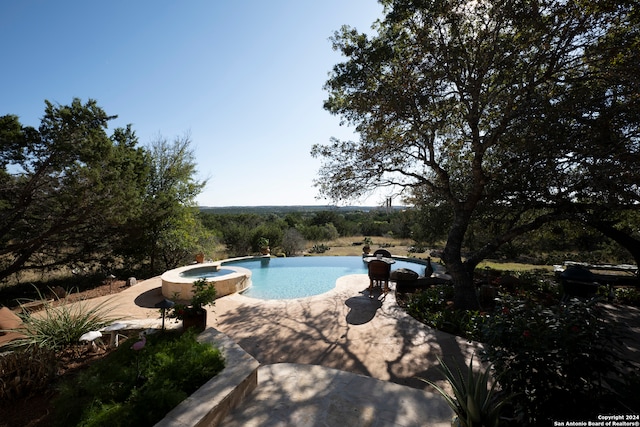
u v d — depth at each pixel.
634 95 5.64
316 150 9.48
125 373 3.32
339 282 10.81
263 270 15.54
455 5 6.32
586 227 10.61
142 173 12.64
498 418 2.58
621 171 5.52
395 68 7.64
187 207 16.19
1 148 7.84
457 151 9.30
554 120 6.00
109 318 6.27
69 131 8.48
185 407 2.91
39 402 3.30
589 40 6.17
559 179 6.73
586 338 2.72
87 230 10.59
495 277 10.28
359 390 3.78
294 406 3.43
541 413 2.61
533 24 5.77
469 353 4.92
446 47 6.69
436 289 8.52
